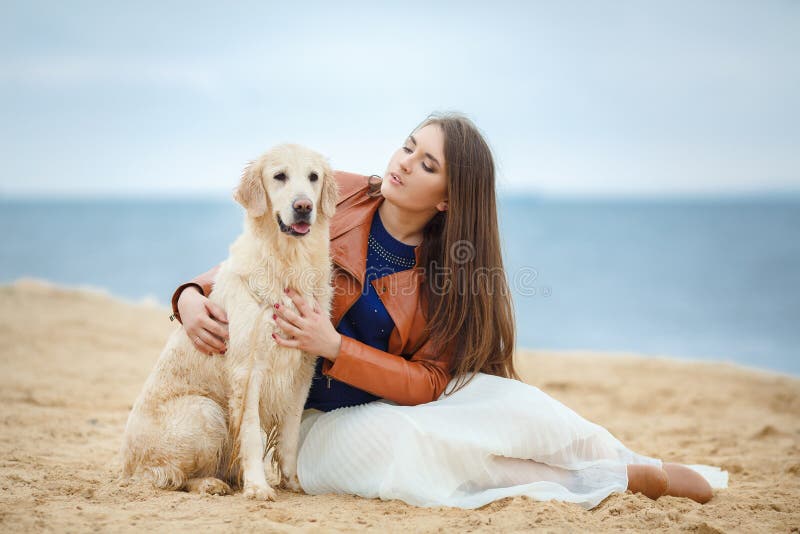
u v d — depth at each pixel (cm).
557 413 495
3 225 10844
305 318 482
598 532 415
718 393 1129
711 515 471
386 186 524
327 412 528
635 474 498
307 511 441
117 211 19350
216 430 493
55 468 563
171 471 491
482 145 530
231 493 491
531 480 488
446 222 526
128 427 511
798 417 1002
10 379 962
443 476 475
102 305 1680
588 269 5194
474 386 513
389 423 479
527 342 2544
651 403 1063
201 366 500
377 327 520
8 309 1500
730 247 7225
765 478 627
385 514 446
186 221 12469
